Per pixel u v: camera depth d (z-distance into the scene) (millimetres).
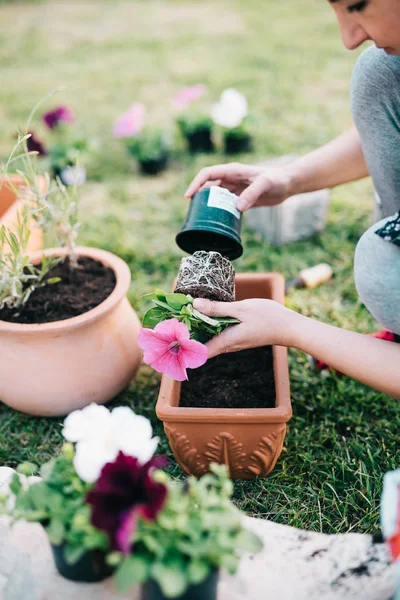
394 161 1465
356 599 1047
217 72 4629
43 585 1090
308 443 1641
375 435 1673
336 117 3658
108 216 2820
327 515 1453
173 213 2850
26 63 5230
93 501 934
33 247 2033
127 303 1765
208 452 1446
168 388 1442
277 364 1499
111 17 6539
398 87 1364
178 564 908
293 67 4598
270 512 1456
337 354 1288
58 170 3186
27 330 1502
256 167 1697
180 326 1229
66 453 1062
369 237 1243
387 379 1263
